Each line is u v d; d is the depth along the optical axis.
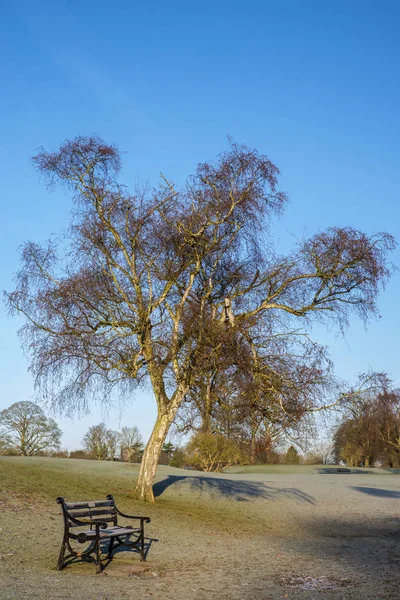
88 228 23.75
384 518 27.19
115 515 14.48
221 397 22.73
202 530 20.61
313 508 29.66
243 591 11.48
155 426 25.61
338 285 23.80
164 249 23.66
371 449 72.56
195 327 22.58
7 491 21.95
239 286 24.80
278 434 23.72
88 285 22.94
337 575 13.66
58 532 16.55
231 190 23.92
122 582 11.73
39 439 71.00
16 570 11.87
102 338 22.89
